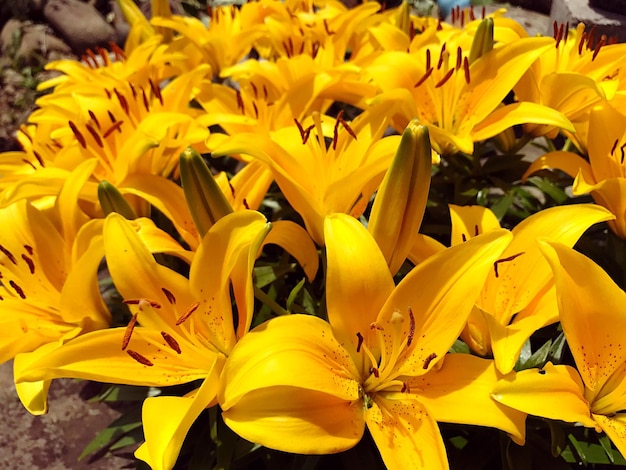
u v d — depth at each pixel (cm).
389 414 26
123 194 36
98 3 129
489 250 25
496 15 50
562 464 30
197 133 38
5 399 42
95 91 41
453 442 32
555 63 40
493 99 36
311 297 35
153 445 23
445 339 25
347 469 30
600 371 26
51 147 43
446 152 39
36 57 118
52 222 36
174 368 28
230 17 54
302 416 24
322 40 49
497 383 23
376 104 34
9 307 33
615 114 35
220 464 31
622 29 60
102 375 26
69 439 40
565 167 36
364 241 26
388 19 51
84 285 30
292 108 41
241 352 24
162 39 54
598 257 37
